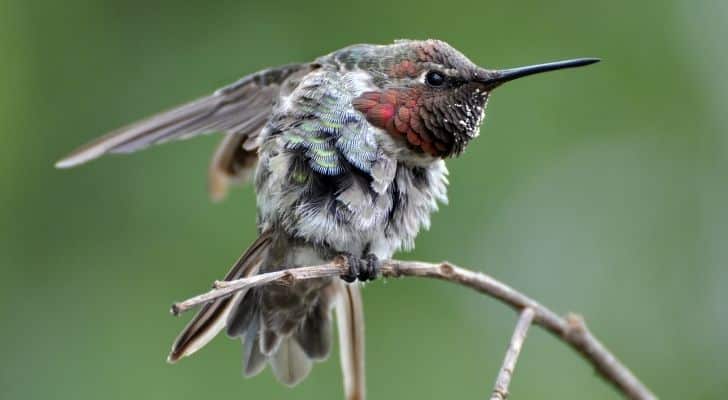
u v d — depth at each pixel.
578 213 12.70
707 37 13.07
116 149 8.20
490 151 12.59
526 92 12.81
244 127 8.27
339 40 12.74
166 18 12.83
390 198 7.50
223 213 12.16
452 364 11.98
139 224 12.20
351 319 8.12
